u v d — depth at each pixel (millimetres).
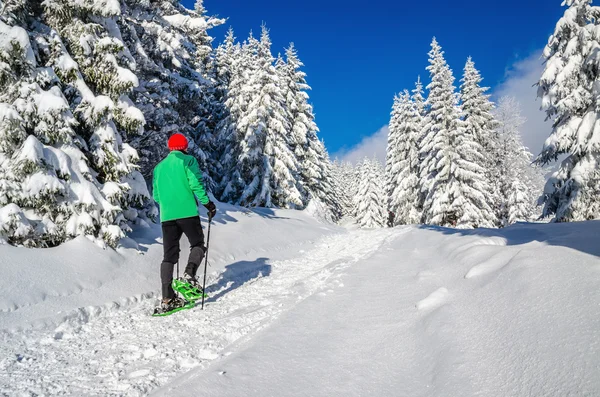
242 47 26531
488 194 24281
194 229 4168
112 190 5730
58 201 5148
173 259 4152
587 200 12648
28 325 3408
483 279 3219
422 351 2305
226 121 25078
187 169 4094
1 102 5137
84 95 6047
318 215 23859
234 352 2695
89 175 5516
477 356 2004
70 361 2750
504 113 29188
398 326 2811
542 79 13805
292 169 25062
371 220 44812
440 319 2615
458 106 24625
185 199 4113
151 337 3252
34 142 4785
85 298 4172
